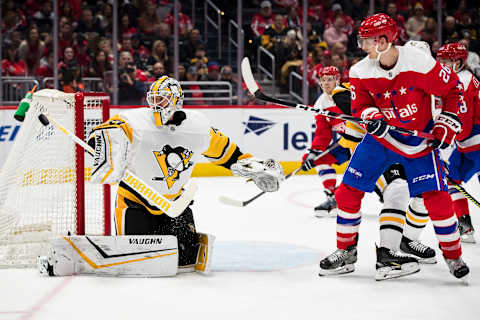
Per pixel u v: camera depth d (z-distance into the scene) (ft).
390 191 16.67
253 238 22.54
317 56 50.44
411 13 53.21
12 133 40.37
